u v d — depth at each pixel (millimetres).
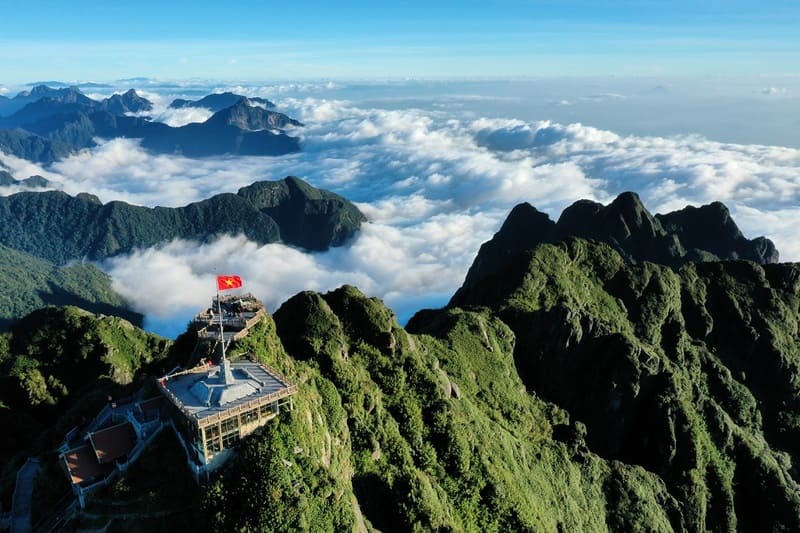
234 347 82625
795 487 155250
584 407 155500
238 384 71938
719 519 146625
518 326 163250
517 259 190250
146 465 70000
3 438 120312
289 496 65875
